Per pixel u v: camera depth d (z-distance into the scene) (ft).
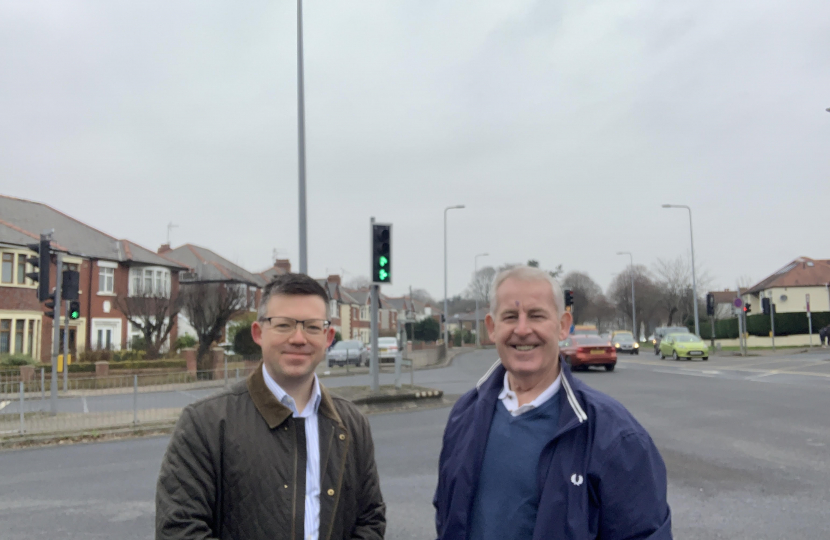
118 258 120.26
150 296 103.40
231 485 7.90
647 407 42.04
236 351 110.93
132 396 42.93
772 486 21.65
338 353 109.29
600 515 7.39
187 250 161.27
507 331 8.34
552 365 8.38
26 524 19.20
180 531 7.55
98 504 21.54
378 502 9.21
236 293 97.45
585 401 7.82
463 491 8.14
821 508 19.02
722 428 33.19
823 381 57.11
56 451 33.27
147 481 25.09
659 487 7.45
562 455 7.63
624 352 141.90
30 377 76.48
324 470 8.38
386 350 109.40
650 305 238.89
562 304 8.78
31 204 119.14
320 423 8.63
